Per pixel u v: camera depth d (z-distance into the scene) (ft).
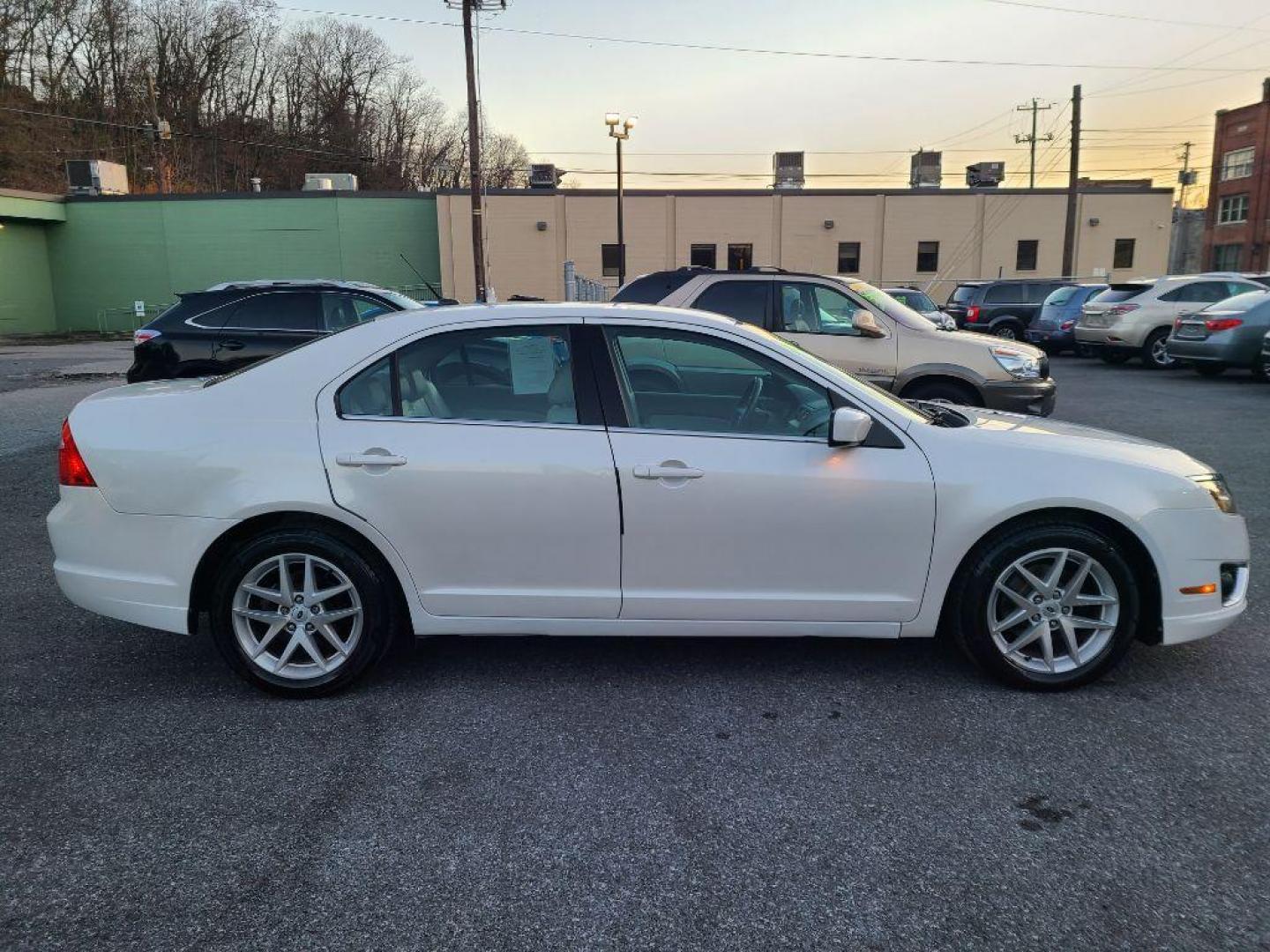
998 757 10.37
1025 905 7.87
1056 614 11.86
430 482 11.43
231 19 226.17
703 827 9.05
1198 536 11.69
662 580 11.69
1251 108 154.61
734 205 129.39
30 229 125.70
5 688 12.26
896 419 11.89
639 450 11.53
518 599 11.74
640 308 12.32
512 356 11.94
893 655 13.38
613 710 11.60
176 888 8.11
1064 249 118.73
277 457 11.45
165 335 29.94
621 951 7.32
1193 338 49.29
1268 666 12.86
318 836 8.89
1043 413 26.04
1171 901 7.91
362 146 254.47
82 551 11.77
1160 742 10.70
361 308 31.22
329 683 11.82
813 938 7.48
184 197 127.75
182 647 13.75
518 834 8.93
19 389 46.44
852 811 9.32
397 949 7.34
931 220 130.72
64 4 191.62
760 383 12.20
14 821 9.13
